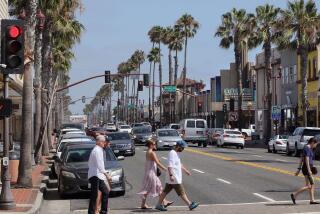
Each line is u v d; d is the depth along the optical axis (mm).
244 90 90375
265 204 17578
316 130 40750
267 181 23953
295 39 53969
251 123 90250
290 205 17297
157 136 48094
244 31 66500
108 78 56000
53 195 20656
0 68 16109
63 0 31172
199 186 22344
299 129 41875
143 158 38812
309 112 59281
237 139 54750
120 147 40125
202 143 57719
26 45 21375
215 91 101125
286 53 67188
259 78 78875
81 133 36000
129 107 168875
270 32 58375
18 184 21250
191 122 56750
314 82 58281
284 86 67938
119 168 19922
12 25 16000
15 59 15961
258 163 33688
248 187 21969
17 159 23641
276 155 43031
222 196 19531
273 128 69625
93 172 14555
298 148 40562
